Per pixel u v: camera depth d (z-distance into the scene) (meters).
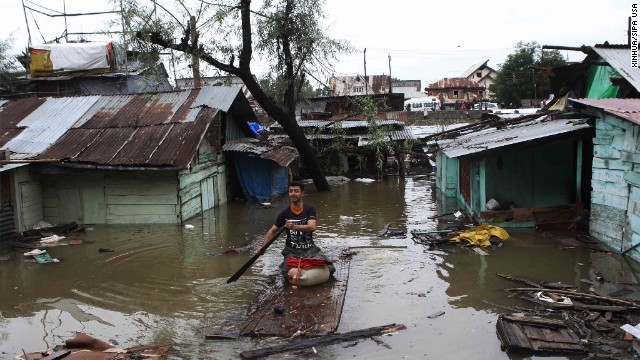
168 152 12.29
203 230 11.91
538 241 9.80
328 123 24.30
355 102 24.03
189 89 15.71
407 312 6.43
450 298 6.93
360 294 7.13
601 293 6.83
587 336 5.48
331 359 5.13
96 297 7.29
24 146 12.80
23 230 11.59
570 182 11.65
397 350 5.34
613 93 13.72
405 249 9.67
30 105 15.15
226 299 7.05
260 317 6.18
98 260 9.25
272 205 16.11
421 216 13.23
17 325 6.32
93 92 22.36
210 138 15.16
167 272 8.45
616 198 8.88
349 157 24.52
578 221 10.56
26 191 11.83
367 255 9.27
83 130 13.62
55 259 9.29
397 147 23.73
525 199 11.77
